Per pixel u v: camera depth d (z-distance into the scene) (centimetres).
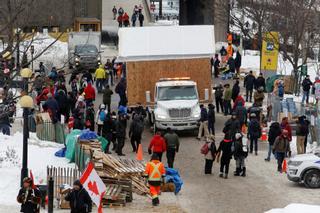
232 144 5972
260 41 11138
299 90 10294
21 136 7012
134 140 6831
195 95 7900
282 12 10744
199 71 8125
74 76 9219
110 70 10806
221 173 5931
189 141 7512
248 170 6212
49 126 7012
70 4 12950
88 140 6019
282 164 6144
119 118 6700
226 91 8750
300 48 13112
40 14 9488
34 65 10850
